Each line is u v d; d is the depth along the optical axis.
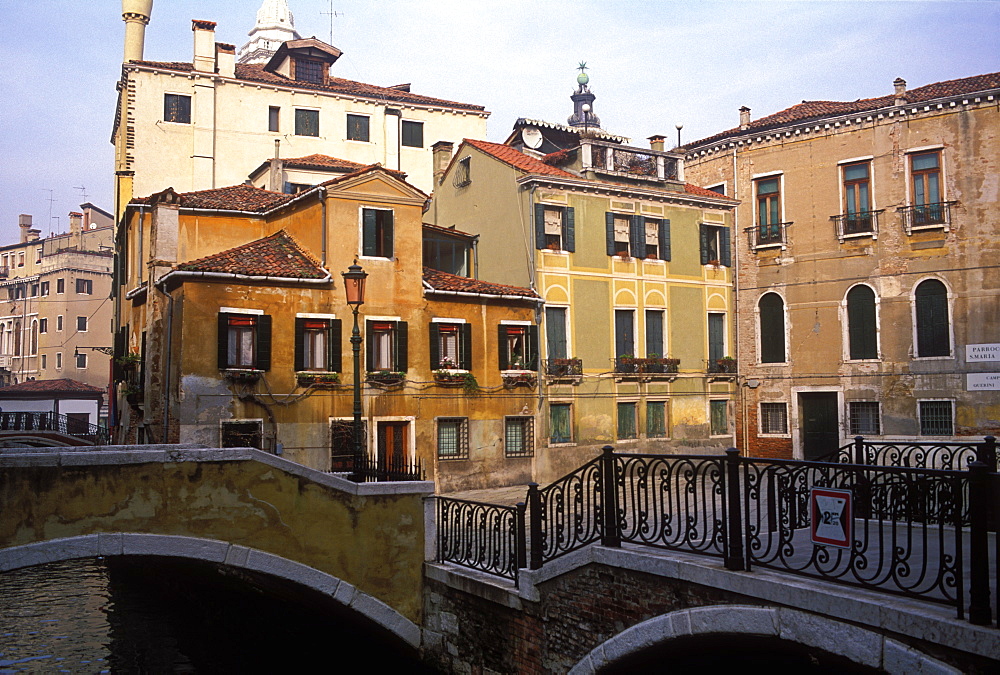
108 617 18.36
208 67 32.47
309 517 11.43
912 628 5.82
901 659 5.87
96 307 55.53
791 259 28.19
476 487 22.72
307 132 34.28
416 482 12.19
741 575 7.16
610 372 25.67
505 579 10.55
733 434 28.44
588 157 26.28
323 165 29.61
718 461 7.68
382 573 11.86
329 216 21.17
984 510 5.61
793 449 27.73
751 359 28.77
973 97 25.20
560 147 31.23
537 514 9.98
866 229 26.94
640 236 26.84
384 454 21.48
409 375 21.91
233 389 19.55
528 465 23.72
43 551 9.80
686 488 8.02
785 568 7.17
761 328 28.80
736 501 7.48
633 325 26.58
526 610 9.94
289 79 34.47
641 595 8.27
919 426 25.70
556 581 9.48
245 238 23.92
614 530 8.85
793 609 6.72
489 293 23.16
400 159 36.12
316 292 20.80
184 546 10.60
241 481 11.04
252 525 11.06
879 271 26.64
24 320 57.22
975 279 25.11
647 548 8.53
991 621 5.52
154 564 19.00
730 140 29.47
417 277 22.23
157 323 21.83
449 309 22.75
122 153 32.22
